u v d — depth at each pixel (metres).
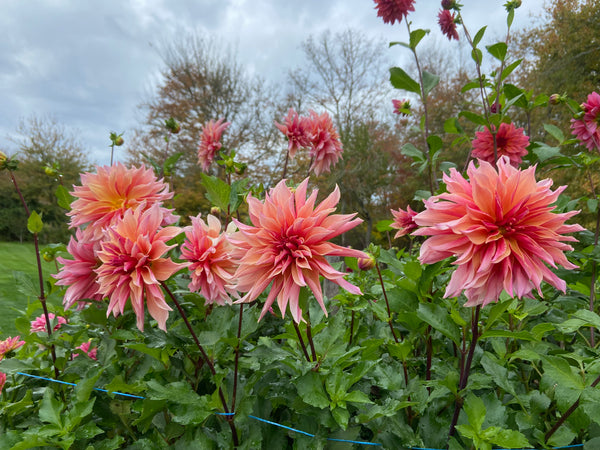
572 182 8.85
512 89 2.33
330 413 1.07
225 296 1.26
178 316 1.62
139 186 1.40
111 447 1.18
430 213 0.96
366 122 22.41
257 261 0.96
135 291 1.05
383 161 20.14
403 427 1.12
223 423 1.17
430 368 1.38
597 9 15.55
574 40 15.77
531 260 0.91
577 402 1.04
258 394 1.25
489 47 2.24
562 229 0.93
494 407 1.11
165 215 1.47
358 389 1.21
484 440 0.95
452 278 0.93
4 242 23.25
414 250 2.73
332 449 1.07
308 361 1.21
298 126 2.96
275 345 1.47
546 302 1.90
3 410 1.44
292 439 1.29
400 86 2.46
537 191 0.93
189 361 1.34
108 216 1.36
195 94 24.38
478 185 0.91
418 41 2.44
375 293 1.96
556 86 15.02
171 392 1.09
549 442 1.08
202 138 3.12
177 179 18.17
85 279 1.39
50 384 1.54
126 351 1.52
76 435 1.15
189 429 1.11
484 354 1.39
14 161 1.77
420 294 1.44
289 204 1.02
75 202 1.38
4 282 8.91
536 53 17.16
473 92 19.98
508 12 2.27
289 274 0.99
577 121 2.43
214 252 1.26
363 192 19.59
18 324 1.82
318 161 3.11
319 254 0.97
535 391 1.25
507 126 2.27
